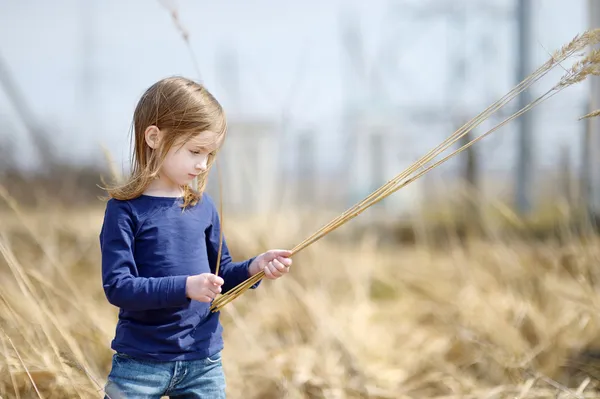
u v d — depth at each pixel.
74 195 6.71
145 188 2.30
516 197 9.04
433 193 7.38
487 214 5.50
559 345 3.68
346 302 5.02
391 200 9.57
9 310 2.81
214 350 2.34
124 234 2.23
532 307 4.22
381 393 3.34
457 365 3.75
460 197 6.12
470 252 5.29
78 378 2.79
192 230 2.33
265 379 3.44
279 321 4.39
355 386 3.41
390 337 4.42
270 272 2.38
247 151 6.00
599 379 3.34
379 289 5.84
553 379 3.44
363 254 5.89
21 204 6.04
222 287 2.48
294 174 6.69
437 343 4.16
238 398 3.32
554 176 7.04
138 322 2.25
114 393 2.21
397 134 11.98
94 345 3.42
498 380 3.51
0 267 4.68
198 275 2.17
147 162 2.30
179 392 2.33
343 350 3.76
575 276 4.37
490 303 4.31
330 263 5.52
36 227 5.17
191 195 2.39
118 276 2.18
